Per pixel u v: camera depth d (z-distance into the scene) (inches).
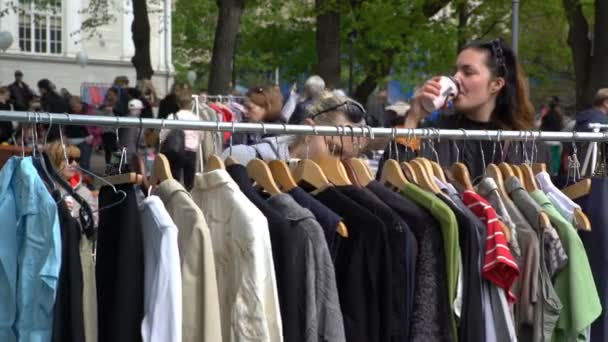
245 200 121.9
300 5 879.1
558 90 1129.4
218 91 624.7
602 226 155.2
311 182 139.5
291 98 389.4
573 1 677.9
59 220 113.0
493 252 137.0
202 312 117.0
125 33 1659.7
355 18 739.4
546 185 157.0
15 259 114.2
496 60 173.5
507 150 176.9
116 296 115.1
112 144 561.0
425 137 148.4
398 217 132.5
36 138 130.9
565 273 145.3
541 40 1026.7
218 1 628.4
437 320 135.1
